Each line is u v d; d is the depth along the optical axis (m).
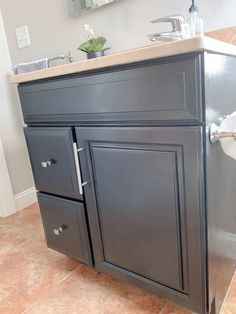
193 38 0.52
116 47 1.19
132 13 1.11
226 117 0.66
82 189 0.86
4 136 1.62
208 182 0.62
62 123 0.85
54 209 0.99
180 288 0.73
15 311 0.90
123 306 0.88
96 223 0.87
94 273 1.06
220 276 0.79
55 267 1.12
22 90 0.92
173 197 0.66
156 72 0.59
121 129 0.69
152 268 0.77
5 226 1.52
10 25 1.53
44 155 0.93
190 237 0.66
